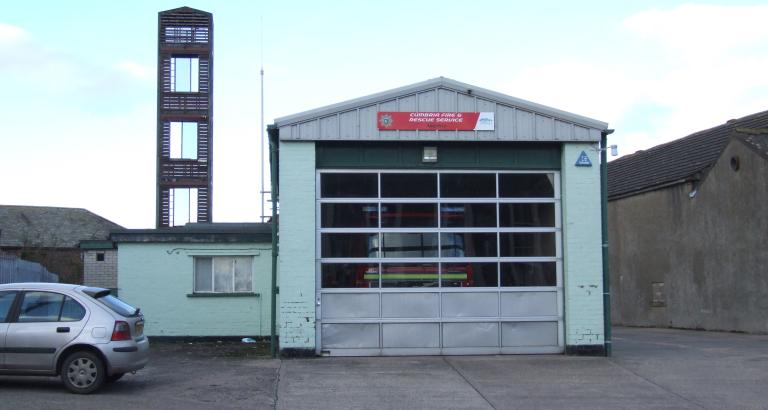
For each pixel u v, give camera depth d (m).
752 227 19.97
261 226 20.98
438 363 13.62
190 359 14.38
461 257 14.81
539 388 11.34
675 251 23.94
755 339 18.25
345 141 14.58
